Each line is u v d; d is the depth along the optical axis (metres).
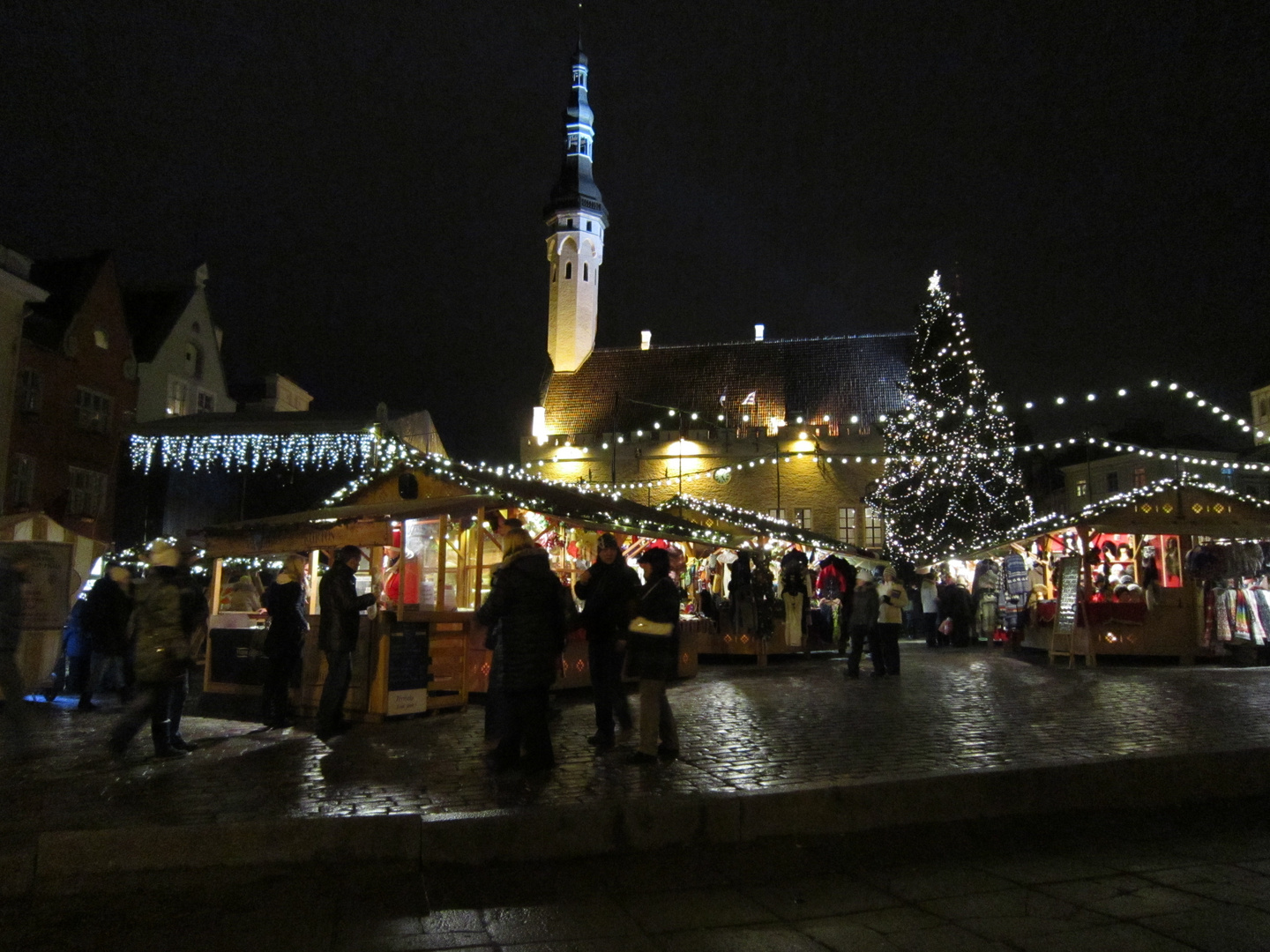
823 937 4.48
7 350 25.22
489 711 8.19
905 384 40.38
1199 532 17.09
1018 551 21.50
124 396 29.95
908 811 6.50
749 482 45.56
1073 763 7.05
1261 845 6.02
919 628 29.20
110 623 11.40
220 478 28.88
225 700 10.91
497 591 7.21
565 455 47.28
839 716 10.12
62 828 5.50
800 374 49.09
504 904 4.97
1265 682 13.18
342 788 6.62
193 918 4.75
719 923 4.69
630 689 13.16
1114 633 16.95
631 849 5.88
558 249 53.84
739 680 14.66
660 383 50.47
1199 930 4.48
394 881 5.32
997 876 5.41
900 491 36.81
